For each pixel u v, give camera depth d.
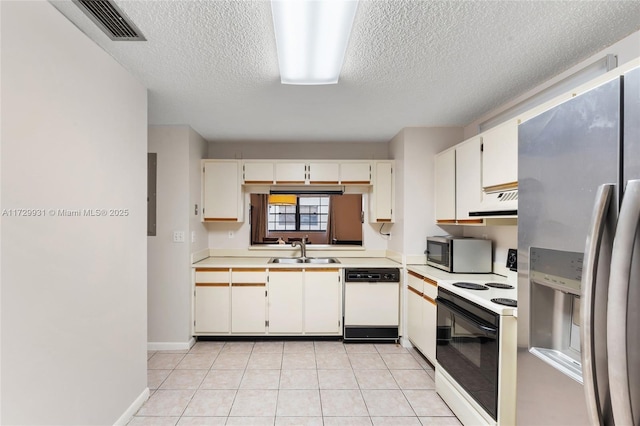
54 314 1.37
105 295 1.72
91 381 1.61
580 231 0.96
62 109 1.41
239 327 3.26
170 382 2.46
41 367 1.30
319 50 1.69
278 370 2.67
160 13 1.44
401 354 3.01
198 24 1.53
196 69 2.00
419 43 1.68
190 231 3.19
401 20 1.48
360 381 2.49
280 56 1.76
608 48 1.72
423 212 3.22
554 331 1.21
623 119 0.83
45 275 1.32
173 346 3.10
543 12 1.43
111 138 1.78
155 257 3.11
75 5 1.40
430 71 2.01
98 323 1.66
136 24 1.53
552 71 2.00
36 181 1.28
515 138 1.93
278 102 2.56
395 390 2.37
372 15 1.44
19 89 1.20
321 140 3.80
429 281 2.64
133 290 2.01
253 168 3.61
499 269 2.63
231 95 2.41
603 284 0.84
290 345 3.22
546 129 1.11
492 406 1.69
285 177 3.62
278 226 3.92
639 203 0.75
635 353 0.77
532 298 1.21
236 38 1.65
